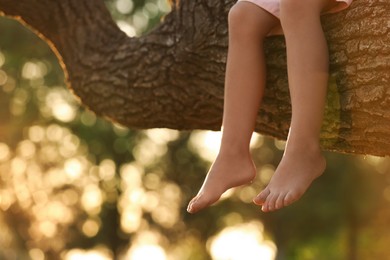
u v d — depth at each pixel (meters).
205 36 4.64
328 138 4.16
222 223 29.69
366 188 24.36
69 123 25.06
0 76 23.73
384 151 4.02
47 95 24.34
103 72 5.08
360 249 27.94
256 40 4.23
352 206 24.48
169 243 30.45
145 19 23.84
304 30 4.00
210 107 4.75
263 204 4.04
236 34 4.24
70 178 27.06
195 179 28.72
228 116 4.26
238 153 4.26
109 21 5.24
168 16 4.90
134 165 27.69
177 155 28.38
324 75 3.97
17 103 24.33
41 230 27.41
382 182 24.42
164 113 4.91
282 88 4.26
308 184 4.01
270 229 26.59
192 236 30.31
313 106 3.98
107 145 26.05
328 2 4.02
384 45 3.84
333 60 4.02
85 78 5.17
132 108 5.00
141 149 27.42
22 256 21.92
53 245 27.91
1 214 26.81
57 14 5.31
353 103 3.97
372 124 3.95
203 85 4.70
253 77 4.23
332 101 4.04
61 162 26.34
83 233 28.47
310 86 3.97
